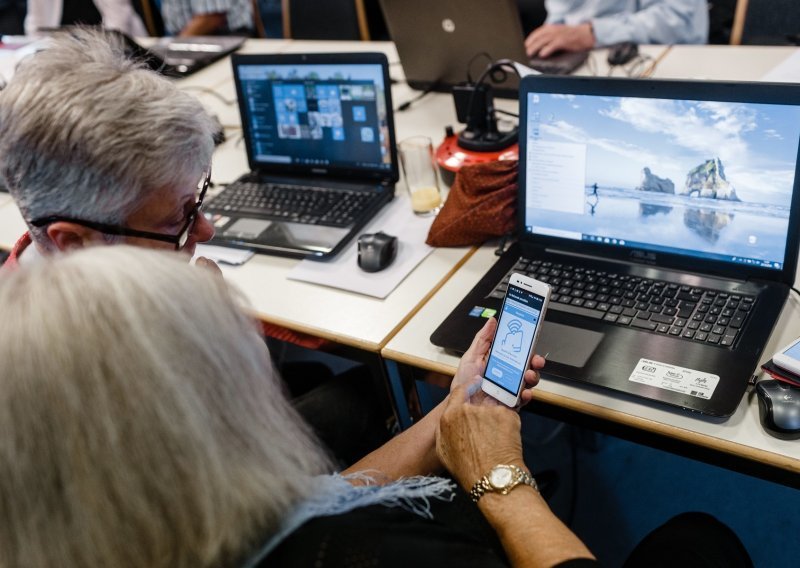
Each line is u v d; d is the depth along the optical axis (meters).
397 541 0.60
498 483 0.83
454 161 1.62
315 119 1.63
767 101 1.03
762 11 2.13
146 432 0.52
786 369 0.98
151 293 0.55
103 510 0.52
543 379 1.10
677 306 1.13
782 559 1.54
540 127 1.25
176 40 2.88
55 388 0.51
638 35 2.21
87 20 3.38
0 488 0.52
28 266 0.60
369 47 2.55
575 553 0.72
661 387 1.01
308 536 0.58
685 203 1.15
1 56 2.94
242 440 0.57
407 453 1.07
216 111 2.30
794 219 1.06
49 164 0.86
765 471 0.95
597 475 1.80
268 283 1.44
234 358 0.58
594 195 1.24
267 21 3.96
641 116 1.14
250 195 1.69
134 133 0.86
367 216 1.55
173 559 0.53
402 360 1.21
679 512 1.68
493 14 1.75
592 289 1.21
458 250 1.44
